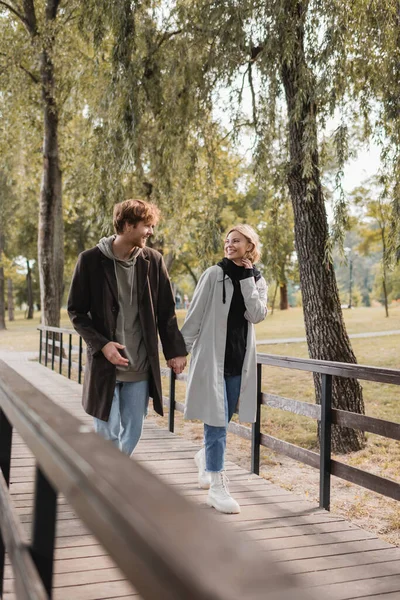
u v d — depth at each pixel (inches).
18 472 188.7
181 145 350.6
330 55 251.8
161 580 23.1
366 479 148.0
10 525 59.4
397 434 140.7
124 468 33.5
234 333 152.7
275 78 270.8
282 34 263.7
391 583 111.7
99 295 134.1
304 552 126.7
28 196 919.7
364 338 767.7
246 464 273.1
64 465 39.2
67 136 665.0
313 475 255.8
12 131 679.7
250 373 155.6
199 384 150.4
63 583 108.0
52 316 650.2
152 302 139.8
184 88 339.0
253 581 20.2
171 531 24.0
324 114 266.8
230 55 296.2
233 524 143.2
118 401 138.1
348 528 142.4
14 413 61.4
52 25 531.8
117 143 347.3
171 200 390.6
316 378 288.5
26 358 702.5
